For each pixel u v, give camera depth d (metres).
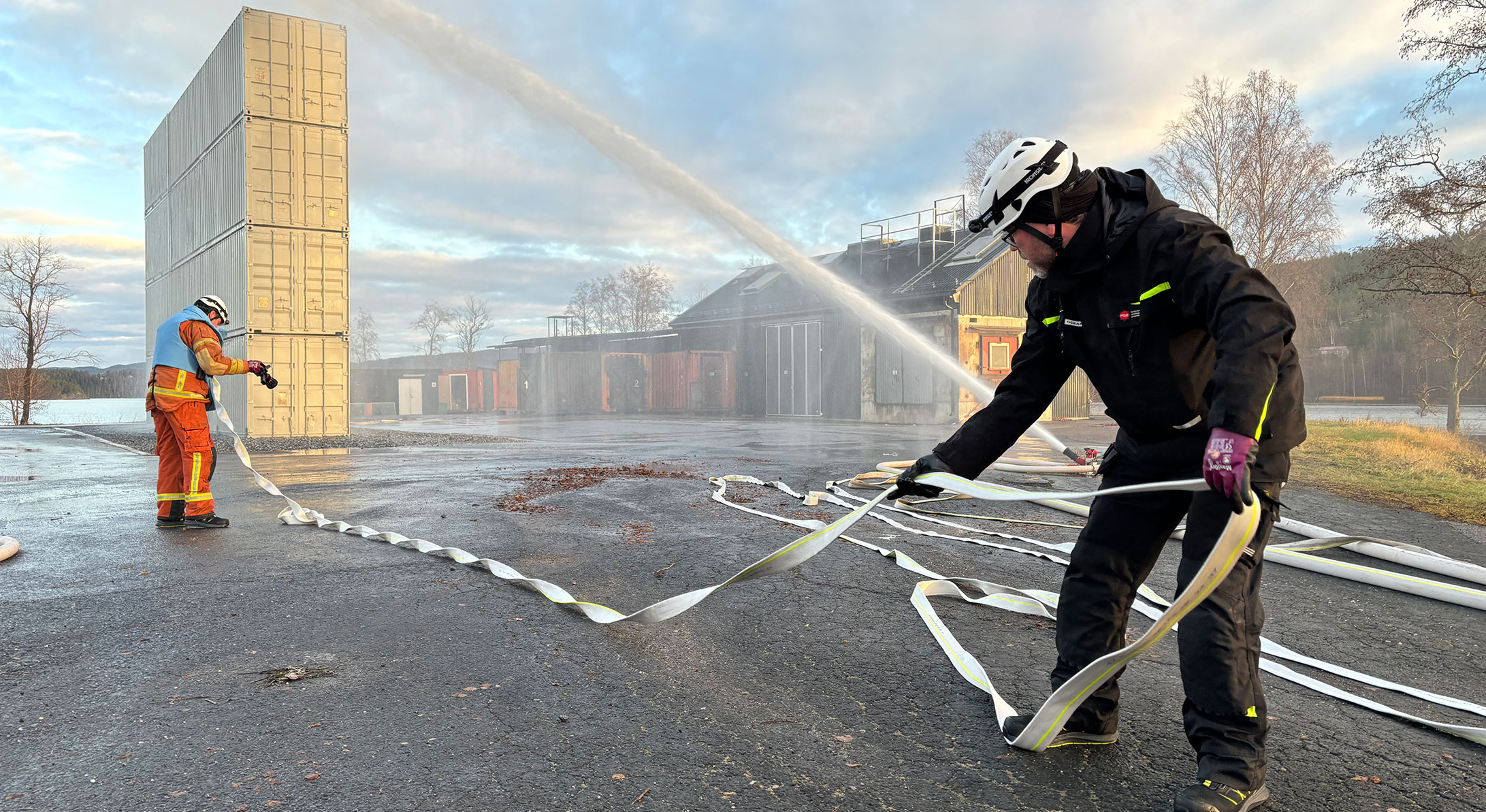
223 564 4.45
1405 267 13.83
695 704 2.59
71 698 2.54
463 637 3.22
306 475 9.00
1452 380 25.91
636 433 18.69
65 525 5.66
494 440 15.64
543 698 2.61
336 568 4.39
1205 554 1.88
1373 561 4.88
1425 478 8.89
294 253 14.59
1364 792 2.06
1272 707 2.71
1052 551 5.07
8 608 3.54
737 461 10.87
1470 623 3.73
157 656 2.94
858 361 25.83
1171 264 1.85
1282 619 3.80
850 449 13.13
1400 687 2.86
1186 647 1.89
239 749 2.19
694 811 1.90
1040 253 2.03
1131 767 2.18
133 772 2.04
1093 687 2.11
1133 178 2.01
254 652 3.00
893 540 5.42
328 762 2.12
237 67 14.44
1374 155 13.52
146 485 8.11
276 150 14.32
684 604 2.74
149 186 22.95
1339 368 59.38
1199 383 1.95
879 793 2.01
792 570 4.53
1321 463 10.62
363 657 2.96
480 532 5.46
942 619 3.64
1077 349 2.12
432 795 1.95
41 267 27.98
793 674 2.89
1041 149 1.96
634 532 5.55
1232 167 28.31
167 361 5.41
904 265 26.66
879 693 2.71
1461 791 2.08
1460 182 12.62
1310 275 29.52
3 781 1.98
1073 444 13.96
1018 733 2.27
